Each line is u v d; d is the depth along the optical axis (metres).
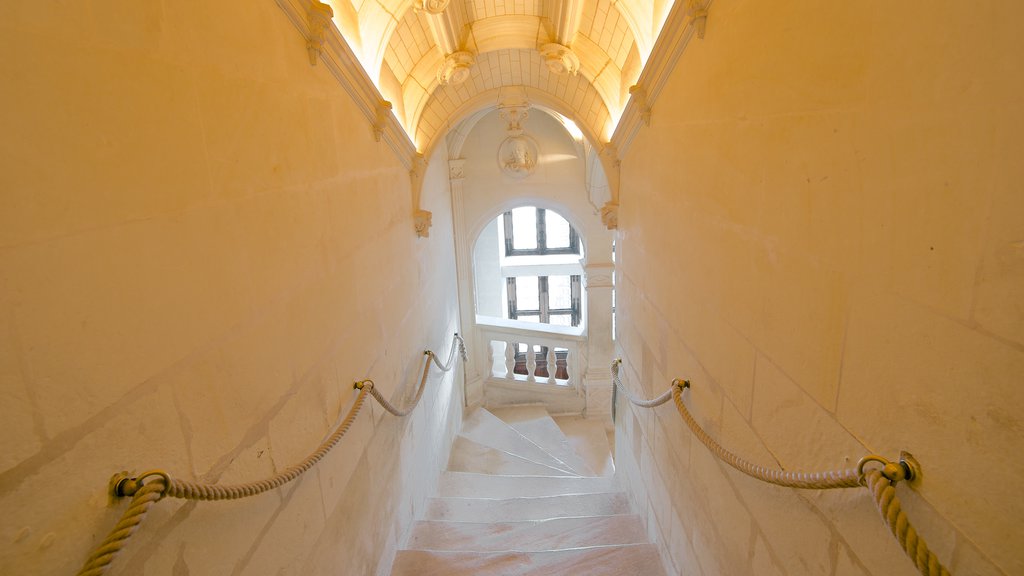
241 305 1.11
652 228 2.25
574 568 2.26
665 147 1.97
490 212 5.54
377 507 2.13
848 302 0.84
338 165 1.81
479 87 3.27
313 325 1.53
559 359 9.73
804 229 0.96
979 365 0.58
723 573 1.53
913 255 0.68
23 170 0.60
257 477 1.17
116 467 0.74
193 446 0.93
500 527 2.77
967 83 0.57
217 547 1.01
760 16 1.09
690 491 1.84
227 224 1.07
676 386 1.80
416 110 3.05
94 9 0.72
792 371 1.04
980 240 0.56
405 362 2.81
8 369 0.58
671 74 1.84
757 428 1.23
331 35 1.61
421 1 2.14
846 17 0.79
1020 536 0.55
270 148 1.28
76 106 0.68
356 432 1.90
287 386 1.34
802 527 1.05
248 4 1.19
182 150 0.92
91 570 0.64
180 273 0.90
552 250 9.37
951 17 0.58
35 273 0.61
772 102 1.06
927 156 0.64
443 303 4.52
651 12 2.07
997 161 0.53
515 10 2.78
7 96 0.59
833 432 0.91
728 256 1.37
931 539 0.68
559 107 3.27
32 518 0.60
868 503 0.82
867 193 0.77
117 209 0.75
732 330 1.36
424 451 3.30
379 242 2.36
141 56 0.82
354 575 1.81
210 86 1.02
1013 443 0.54
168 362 0.86
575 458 4.86
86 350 0.69
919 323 0.67
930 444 0.67
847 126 0.81
